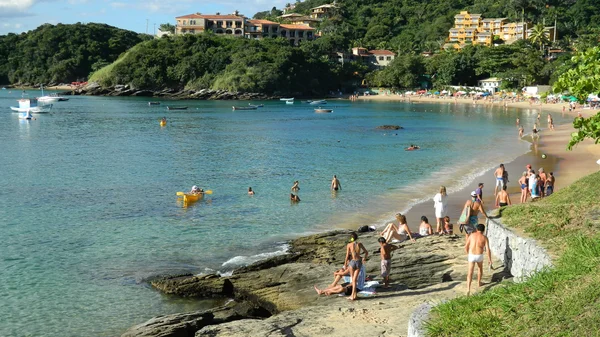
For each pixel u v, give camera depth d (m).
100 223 32.06
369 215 33.53
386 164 53.66
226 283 21.89
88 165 53.41
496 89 186.00
